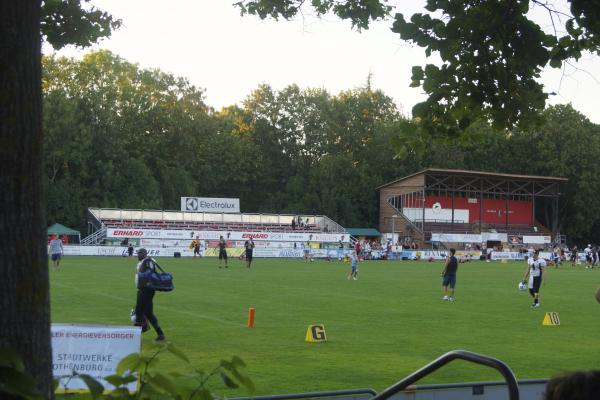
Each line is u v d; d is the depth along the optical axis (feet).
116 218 259.39
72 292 97.14
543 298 106.22
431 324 72.33
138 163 288.92
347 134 361.10
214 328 65.72
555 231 320.70
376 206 335.47
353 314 79.56
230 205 276.82
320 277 141.69
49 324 14.08
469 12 26.53
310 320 73.20
